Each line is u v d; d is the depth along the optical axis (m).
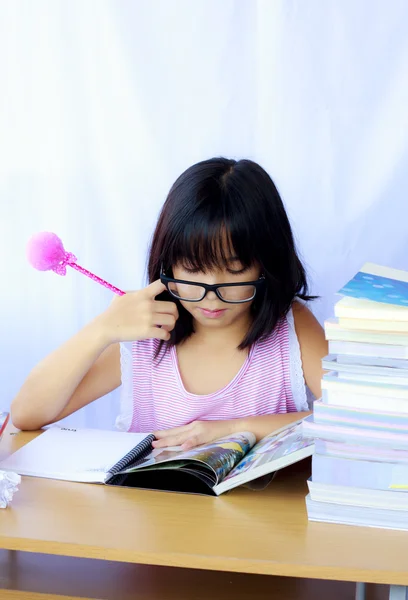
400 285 1.03
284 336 1.47
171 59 1.90
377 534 0.90
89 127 1.95
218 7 1.86
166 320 1.34
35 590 0.96
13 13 1.91
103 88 1.92
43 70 1.93
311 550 0.85
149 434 1.26
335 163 1.91
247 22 1.87
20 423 1.34
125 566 1.02
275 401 1.47
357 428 0.93
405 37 1.84
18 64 1.93
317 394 1.47
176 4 1.87
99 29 1.90
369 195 1.92
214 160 1.34
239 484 1.00
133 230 1.98
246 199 1.25
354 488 0.92
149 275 1.40
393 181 1.90
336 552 0.85
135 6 1.88
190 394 1.45
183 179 1.30
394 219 1.92
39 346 2.06
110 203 1.97
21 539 0.87
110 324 1.32
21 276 2.03
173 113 1.92
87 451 1.17
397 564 0.82
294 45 1.87
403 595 0.84
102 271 2.01
